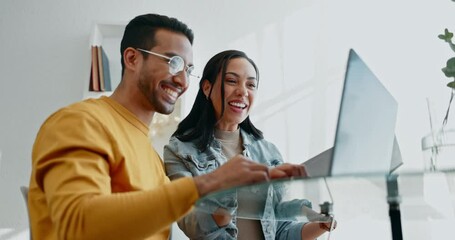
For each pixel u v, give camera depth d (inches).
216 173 28.1
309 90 100.1
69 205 27.1
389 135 33.5
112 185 35.8
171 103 44.9
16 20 99.8
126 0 102.0
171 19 46.1
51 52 98.6
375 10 105.9
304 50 102.9
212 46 100.7
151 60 43.5
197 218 45.5
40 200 33.6
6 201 89.7
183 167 54.6
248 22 103.3
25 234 88.5
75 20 100.7
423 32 104.3
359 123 28.5
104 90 86.0
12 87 96.0
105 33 95.8
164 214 27.0
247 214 42.0
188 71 45.3
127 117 42.3
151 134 84.9
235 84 61.2
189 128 61.3
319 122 98.2
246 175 27.3
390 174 26.4
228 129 62.0
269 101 98.7
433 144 46.1
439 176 32.0
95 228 26.2
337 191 31.3
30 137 93.7
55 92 96.6
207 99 61.6
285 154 95.7
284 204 38.0
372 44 103.9
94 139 33.3
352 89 28.8
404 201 36.2
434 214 48.2
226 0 104.1
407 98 99.9
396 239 37.5
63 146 31.1
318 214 42.8
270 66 101.0
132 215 26.5
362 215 43.4
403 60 102.8
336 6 106.0
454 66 53.4
